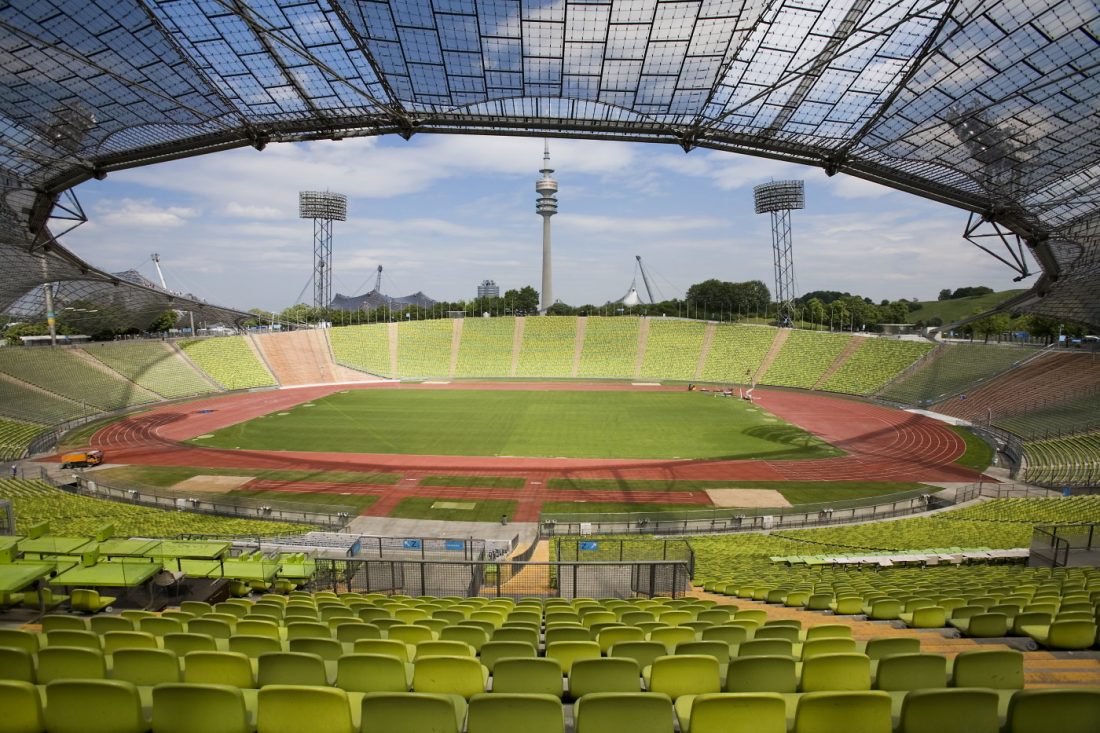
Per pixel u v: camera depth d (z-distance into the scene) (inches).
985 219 1443.2
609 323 4852.4
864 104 1213.1
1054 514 1378.0
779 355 4119.1
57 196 1429.6
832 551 1178.6
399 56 1153.4
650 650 351.9
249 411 2992.1
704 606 584.7
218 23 1082.1
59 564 626.8
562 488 1771.7
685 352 4431.6
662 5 1085.1
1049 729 220.4
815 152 1339.8
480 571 853.8
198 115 1235.9
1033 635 435.8
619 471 1945.1
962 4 1029.2
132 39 1087.6
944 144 1258.0
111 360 3324.3
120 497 1617.9
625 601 638.5
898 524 1418.6
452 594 799.7
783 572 968.9
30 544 686.5
